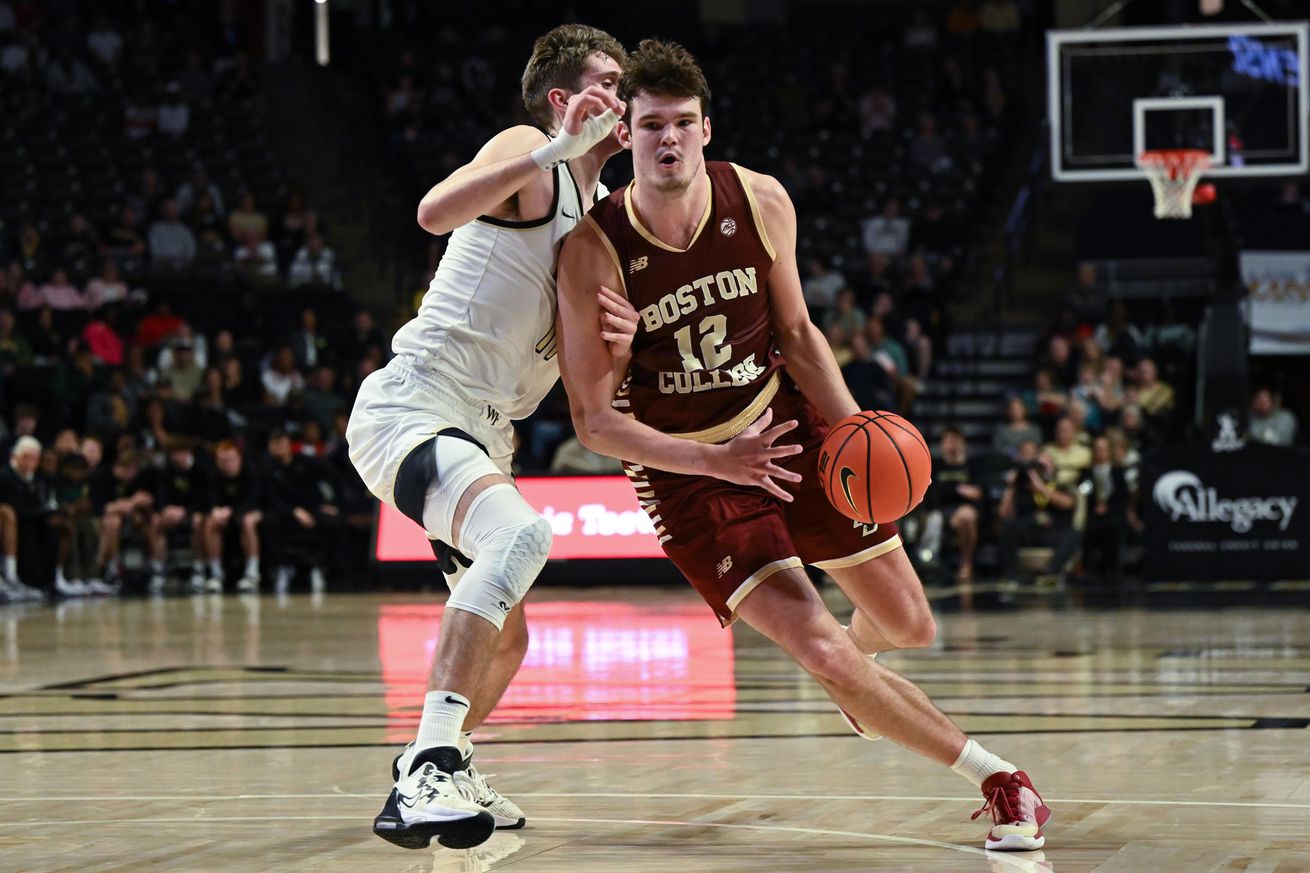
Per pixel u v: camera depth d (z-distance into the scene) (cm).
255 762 561
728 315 441
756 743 590
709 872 378
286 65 2538
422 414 440
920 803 466
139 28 2523
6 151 2300
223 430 1728
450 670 404
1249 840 404
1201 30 1652
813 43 2566
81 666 923
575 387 436
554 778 518
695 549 441
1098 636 1028
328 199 2386
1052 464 1639
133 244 2122
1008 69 2473
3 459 1666
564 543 1559
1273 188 2028
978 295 2208
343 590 1662
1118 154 1664
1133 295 2056
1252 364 2052
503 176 418
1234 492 1545
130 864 395
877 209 2255
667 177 418
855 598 457
